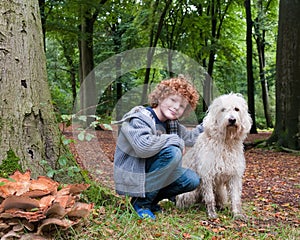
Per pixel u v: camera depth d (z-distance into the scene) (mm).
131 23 17234
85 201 3281
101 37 17688
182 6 18516
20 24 3166
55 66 25312
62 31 14305
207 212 3604
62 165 3283
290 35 9508
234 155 3494
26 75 3172
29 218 2418
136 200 3400
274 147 9867
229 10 20266
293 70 9523
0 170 2955
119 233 2768
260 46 22125
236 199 3543
